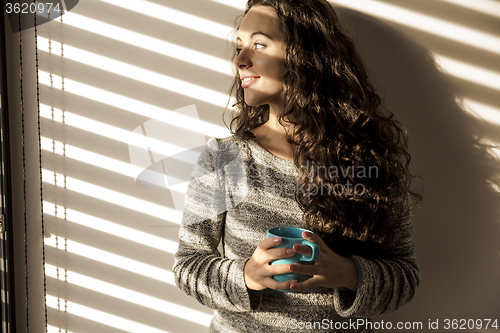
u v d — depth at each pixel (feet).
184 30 2.95
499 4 2.79
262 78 2.36
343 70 2.52
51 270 3.23
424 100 2.94
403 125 2.97
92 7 2.93
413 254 2.46
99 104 3.01
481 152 2.94
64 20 2.96
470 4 2.82
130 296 3.24
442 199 3.01
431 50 2.89
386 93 2.95
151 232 3.11
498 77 2.86
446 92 2.92
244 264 2.05
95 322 3.29
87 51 2.97
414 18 2.87
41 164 3.10
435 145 2.97
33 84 3.02
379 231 2.33
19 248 3.21
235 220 2.31
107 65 2.98
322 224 2.25
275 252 1.81
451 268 3.08
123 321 3.28
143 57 2.97
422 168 3.01
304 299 2.17
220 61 2.96
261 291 2.16
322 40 2.43
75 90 3.01
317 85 2.40
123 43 2.96
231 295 2.03
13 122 3.07
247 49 2.35
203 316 3.26
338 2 2.91
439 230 3.05
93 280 3.24
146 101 3.00
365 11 2.90
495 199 2.97
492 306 3.07
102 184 3.09
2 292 3.14
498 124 2.90
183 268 2.22
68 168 3.09
